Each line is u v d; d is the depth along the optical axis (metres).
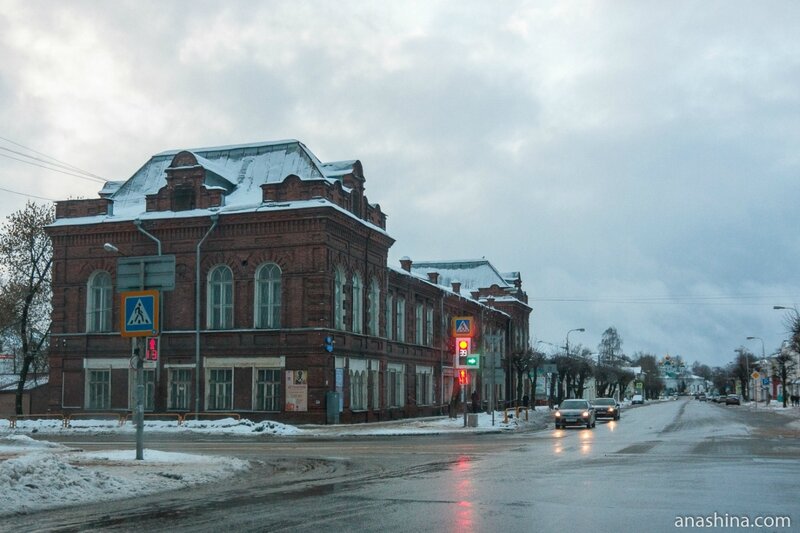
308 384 44.66
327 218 45.12
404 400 57.84
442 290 67.19
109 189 54.69
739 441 30.64
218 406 46.44
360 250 50.06
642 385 178.38
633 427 45.75
